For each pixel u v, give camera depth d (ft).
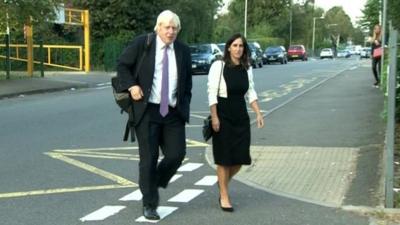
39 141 34.50
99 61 120.78
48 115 46.16
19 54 110.32
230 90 20.16
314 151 31.14
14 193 22.93
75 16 105.91
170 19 19.04
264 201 21.90
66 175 26.11
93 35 121.90
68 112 48.14
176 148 19.47
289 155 30.25
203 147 33.27
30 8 74.02
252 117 44.73
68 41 120.47
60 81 80.18
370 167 26.50
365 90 65.16
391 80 20.13
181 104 19.48
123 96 19.34
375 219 19.45
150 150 19.34
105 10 121.39
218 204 21.52
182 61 19.47
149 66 19.11
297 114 46.11
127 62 19.20
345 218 19.66
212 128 20.31
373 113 44.96
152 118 19.26
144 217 19.65
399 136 31.63
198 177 25.85
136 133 19.52
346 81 82.17
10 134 36.81
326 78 90.53
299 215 20.08
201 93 65.36
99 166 28.04
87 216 19.89
